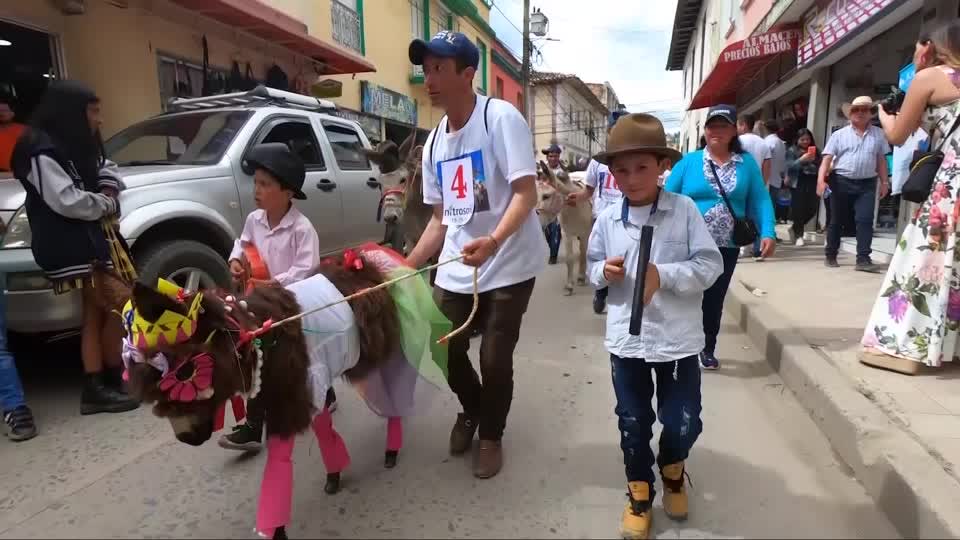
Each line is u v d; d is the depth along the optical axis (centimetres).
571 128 4222
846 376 372
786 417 368
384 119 1586
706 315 439
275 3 1104
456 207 305
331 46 1147
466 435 331
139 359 201
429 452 335
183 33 899
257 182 319
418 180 548
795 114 1266
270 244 329
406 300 288
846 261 783
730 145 414
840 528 259
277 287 247
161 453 335
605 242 276
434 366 288
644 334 257
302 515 274
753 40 1140
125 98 809
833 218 733
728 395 402
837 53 916
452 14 2097
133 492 295
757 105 1599
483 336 308
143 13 830
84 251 360
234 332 216
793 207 971
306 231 324
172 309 197
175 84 893
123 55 804
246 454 333
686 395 263
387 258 306
